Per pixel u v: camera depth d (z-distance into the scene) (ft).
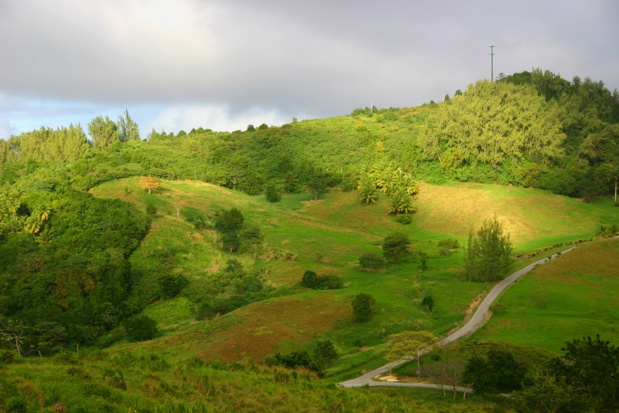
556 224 496.23
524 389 129.59
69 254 339.16
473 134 634.02
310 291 327.47
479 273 334.03
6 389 87.76
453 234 504.43
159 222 425.28
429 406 152.87
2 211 374.63
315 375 179.83
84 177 516.73
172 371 127.13
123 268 329.11
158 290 334.44
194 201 518.78
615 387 125.70
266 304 300.61
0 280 306.35
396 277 354.95
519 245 450.71
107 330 295.48
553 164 632.79
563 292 302.04
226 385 124.77
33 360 112.68
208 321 296.30
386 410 132.05
